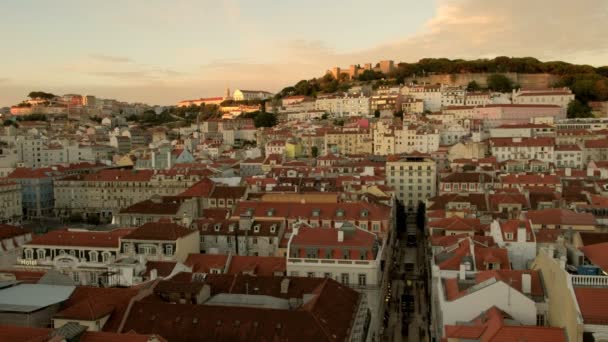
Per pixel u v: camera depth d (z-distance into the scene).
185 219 158.25
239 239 154.62
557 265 80.50
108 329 84.56
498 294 86.38
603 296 69.06
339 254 131.88
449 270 112.69
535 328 71.44
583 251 96.88
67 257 131.62
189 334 83.31
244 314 85.12
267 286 105.06
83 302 86.44
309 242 134.75
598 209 167.25
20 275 109.94
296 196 194.62
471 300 87.38
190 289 96.88
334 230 139.38
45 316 86.19
